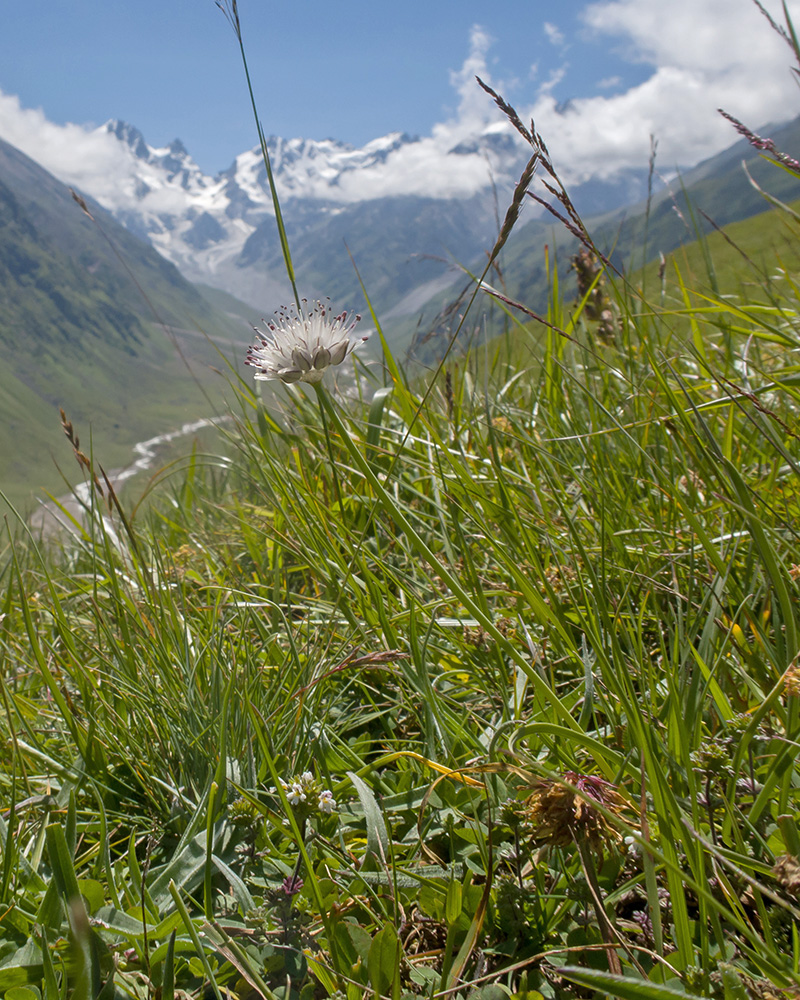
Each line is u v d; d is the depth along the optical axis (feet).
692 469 9.17
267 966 4.81
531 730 4.71
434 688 7.32
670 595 7.77
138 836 6.66
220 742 6.35
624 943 4.25
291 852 5.99
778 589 5.00
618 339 12.03
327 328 6.32
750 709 5.66
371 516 7.91
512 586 8.55
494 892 5.00
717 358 12.20
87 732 7.50
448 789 6.18
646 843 3.67
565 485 10.44
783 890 4.34
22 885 5.79
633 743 5.24
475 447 11.87
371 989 4.36
